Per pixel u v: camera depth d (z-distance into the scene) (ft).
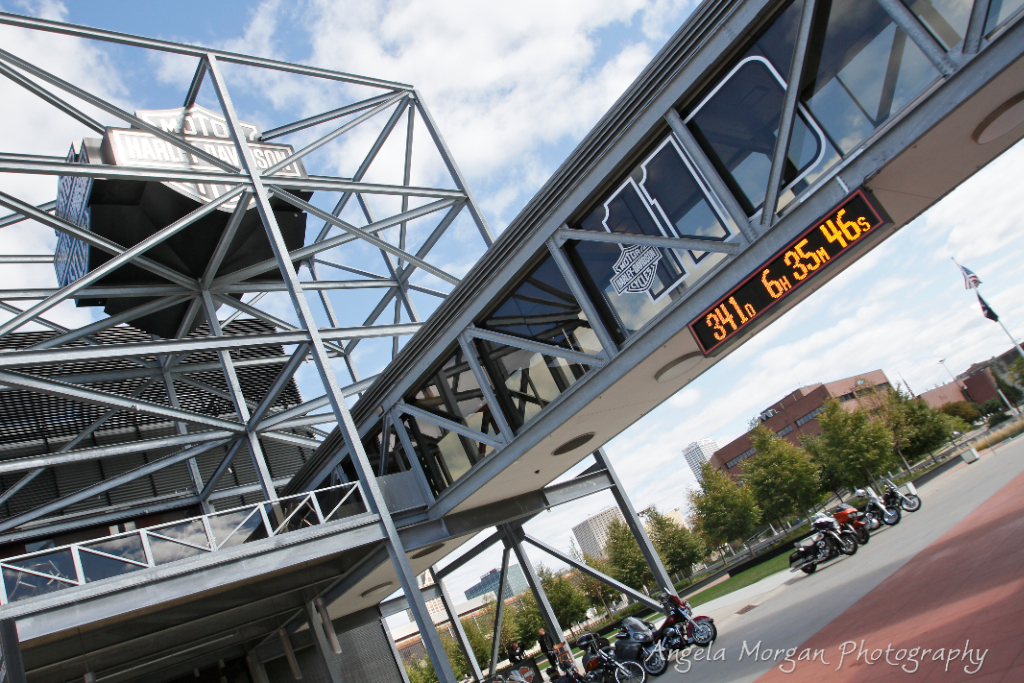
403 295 72.74
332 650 58.18
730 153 30.66
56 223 45.01
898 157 25.32
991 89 23.22
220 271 70.59
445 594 71.67
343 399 45.60
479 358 44.50
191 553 37.81
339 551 41.04
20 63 46.60
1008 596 24.58
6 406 68.28
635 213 34.76
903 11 24.91
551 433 39.55
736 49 29.96
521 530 61.62
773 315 29.73
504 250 40.06
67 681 50.55
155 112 61.62
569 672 47.37
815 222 27.35
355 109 64.69
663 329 33.06
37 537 63.36
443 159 66.49
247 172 51.34
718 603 68.28
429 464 49.19
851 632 29.99
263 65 57.52
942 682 19.30
